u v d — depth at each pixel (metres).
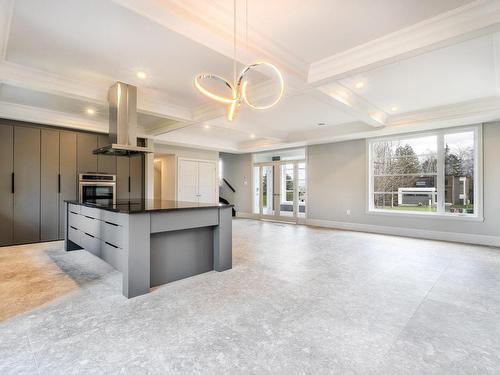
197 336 1.92
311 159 7.55
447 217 5.34
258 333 1.96
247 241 5.26
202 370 1.57
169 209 2.84
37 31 2.47
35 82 3.23
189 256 3.20
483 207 4.96
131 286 2.59
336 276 3.20
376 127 5.55
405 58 2.60
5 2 2.03
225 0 2.07
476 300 2.54
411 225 5.79
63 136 5.29
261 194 9.01
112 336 1.92
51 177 5.15
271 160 9.63
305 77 3.11
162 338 1.89
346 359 1.67
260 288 2.82
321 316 2.22
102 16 2.25
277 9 2.16
